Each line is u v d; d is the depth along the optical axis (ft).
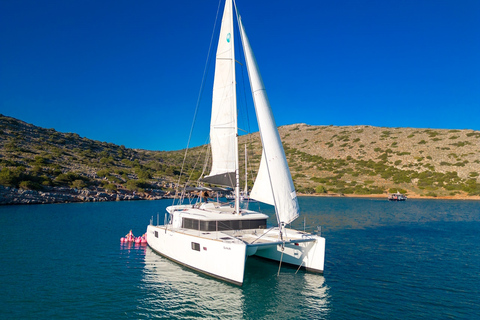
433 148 344.08
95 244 73.26
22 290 43.19
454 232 93.76
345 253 66.59
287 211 48.67
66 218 116.26
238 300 40.91
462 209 164.45
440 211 153.89
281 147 50.37
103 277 49.19
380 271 53.93
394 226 105.40
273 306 39.22
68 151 289.74
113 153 354.74
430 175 288.71
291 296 42.45
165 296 41.88
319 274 51.19
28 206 153.89
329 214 139.13
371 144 397.19
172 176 288.30
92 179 217.97
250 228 56.65
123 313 36.73
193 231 55.21
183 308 38.34
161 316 36.11
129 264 56.34
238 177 55.83
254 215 56.95
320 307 39.09
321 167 353.72
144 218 119.24
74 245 71.72
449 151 328.29
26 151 239.09
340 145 416.26
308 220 120.16
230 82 56.18
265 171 51.67
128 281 47.39
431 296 42.91
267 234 53.11
